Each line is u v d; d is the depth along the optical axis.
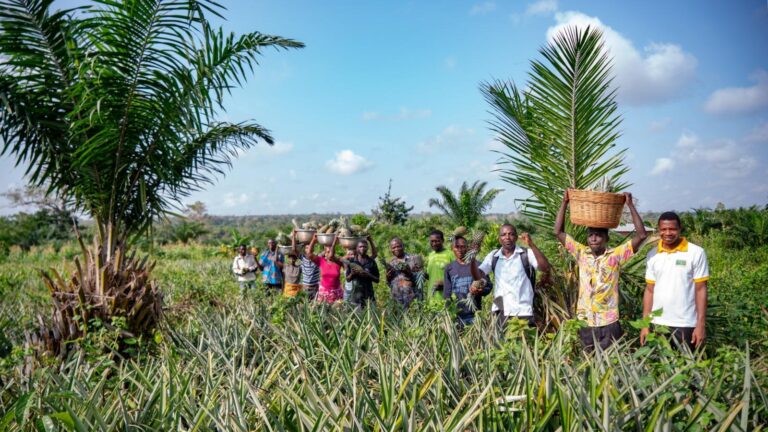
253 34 6.77
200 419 3.35
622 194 5.13
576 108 6.67
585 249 5.50
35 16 5.83
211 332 6.04
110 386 4.88
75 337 6.46
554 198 6.94
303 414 3.26
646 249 6.65
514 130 7.07
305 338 5.32
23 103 6.13
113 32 6.01
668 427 2.82
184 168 7.71
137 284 6.93
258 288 10.45
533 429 3.02
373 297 7.96
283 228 26.55
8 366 5.29
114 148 6.65
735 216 24.47
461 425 2.99
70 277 6.76
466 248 6.62
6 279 14.71
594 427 2.97
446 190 27.08
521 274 5.94
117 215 7.10
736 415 2.98
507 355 4.15
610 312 5.25
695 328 4.75
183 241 38.78
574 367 4.03
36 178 6.73
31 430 3.73
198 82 6.41
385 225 28.55
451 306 5.95
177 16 5.93
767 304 6.23
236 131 8.00
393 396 3.49
